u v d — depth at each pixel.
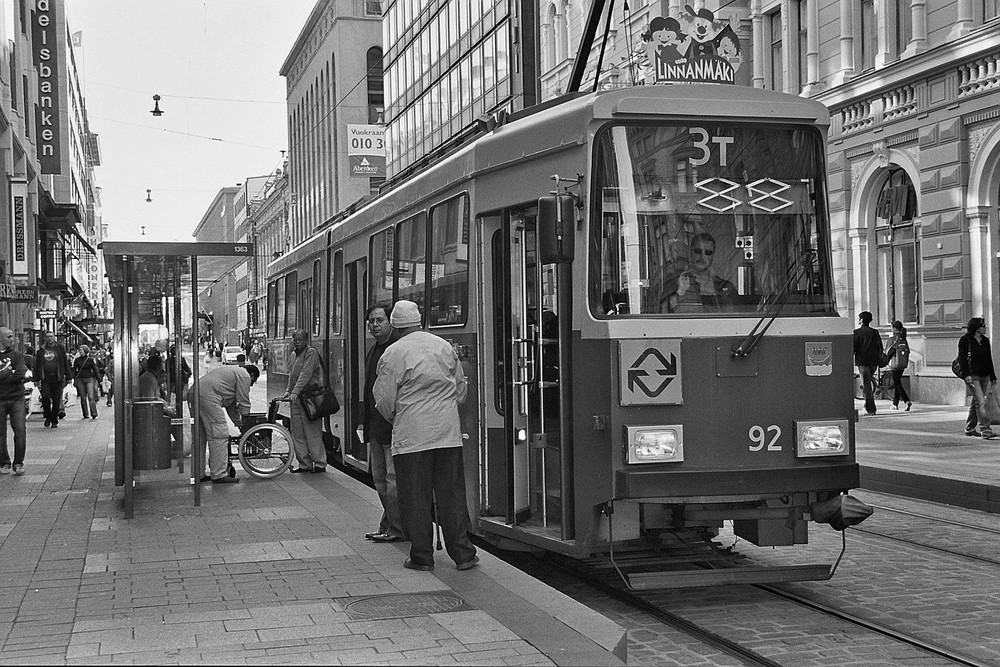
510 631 6.09
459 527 7.87
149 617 6.54
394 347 7.84
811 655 6.49
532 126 8.34
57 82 38.41
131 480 10.59
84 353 28.06
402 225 11.48
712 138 7.82
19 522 10.48
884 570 8.82
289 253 19.58
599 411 7.50
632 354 7.42
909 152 23.95
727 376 7.54
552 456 8.16
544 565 9.34
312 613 6.57
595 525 7.61
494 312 8.92
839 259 26.31
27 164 33.22
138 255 11.38
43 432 23.30
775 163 7.90
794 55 27.66
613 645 5.82
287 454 14.12
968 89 22.03
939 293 22.97
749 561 9.10
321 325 16.03
